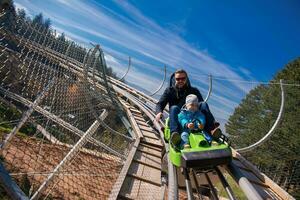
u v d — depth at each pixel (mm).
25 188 9016
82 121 12547
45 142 12641
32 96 8445
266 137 9273
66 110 10258
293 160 15461
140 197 5574
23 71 7141
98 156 14844
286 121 18859
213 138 4664
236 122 21922
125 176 6051
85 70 12461
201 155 4234
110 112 14953
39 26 7672
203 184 6363
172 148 4672
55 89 9312
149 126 12523
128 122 13703
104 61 14930
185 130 4789
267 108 20875
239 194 13883
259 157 15945
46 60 9078
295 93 19766
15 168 9523
